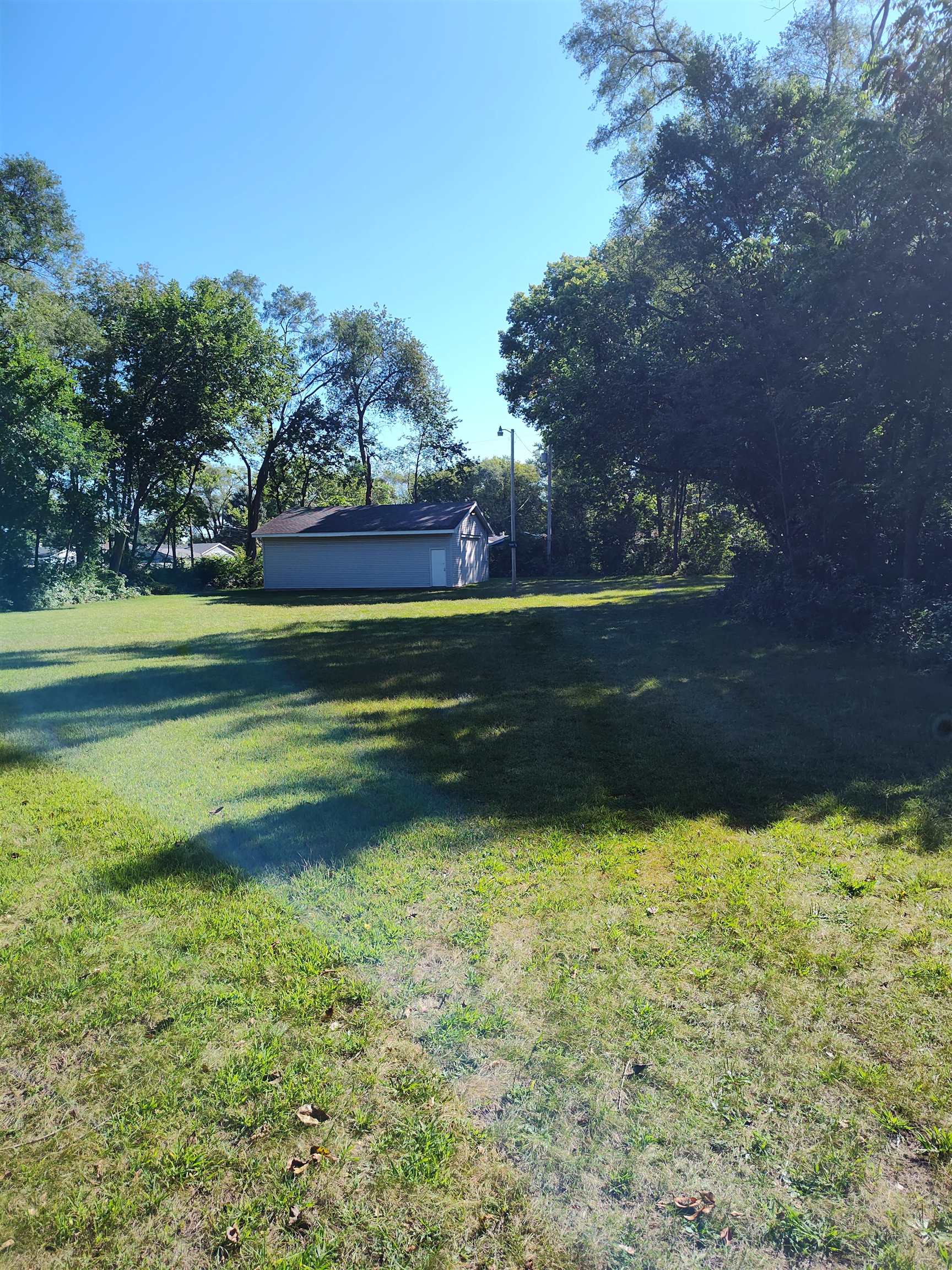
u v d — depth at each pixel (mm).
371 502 42094
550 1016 2467
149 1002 2598
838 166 10109
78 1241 1728
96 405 28203
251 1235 1730
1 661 10453
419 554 27859
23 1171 1911
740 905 3162
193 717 6879
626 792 4602
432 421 41500
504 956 2824
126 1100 2146
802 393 11125
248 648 11383
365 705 7230
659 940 2904
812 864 3533
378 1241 1713
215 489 62969
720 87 13180
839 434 11227
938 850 3643
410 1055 2312
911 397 9242
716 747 5480
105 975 2752
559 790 4645
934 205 8266
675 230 13844
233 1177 1887
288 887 3436
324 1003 2570
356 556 28500
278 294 37438
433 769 5141
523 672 8828
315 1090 2168
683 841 3840
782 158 12461
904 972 2656
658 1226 1739
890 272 8664
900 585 9938
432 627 13836
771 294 11867
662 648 10367
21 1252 1701
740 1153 1932
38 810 4535
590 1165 1906
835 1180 1848
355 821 4219
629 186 17297
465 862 3662
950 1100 2074
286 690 8078
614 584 26562
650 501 35188
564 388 15906
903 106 8805
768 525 14477
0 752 5785
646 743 5633
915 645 8289
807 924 2992
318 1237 1721
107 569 27031
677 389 13391
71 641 12719
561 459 18328
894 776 4758
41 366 22297
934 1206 1774
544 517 49406
